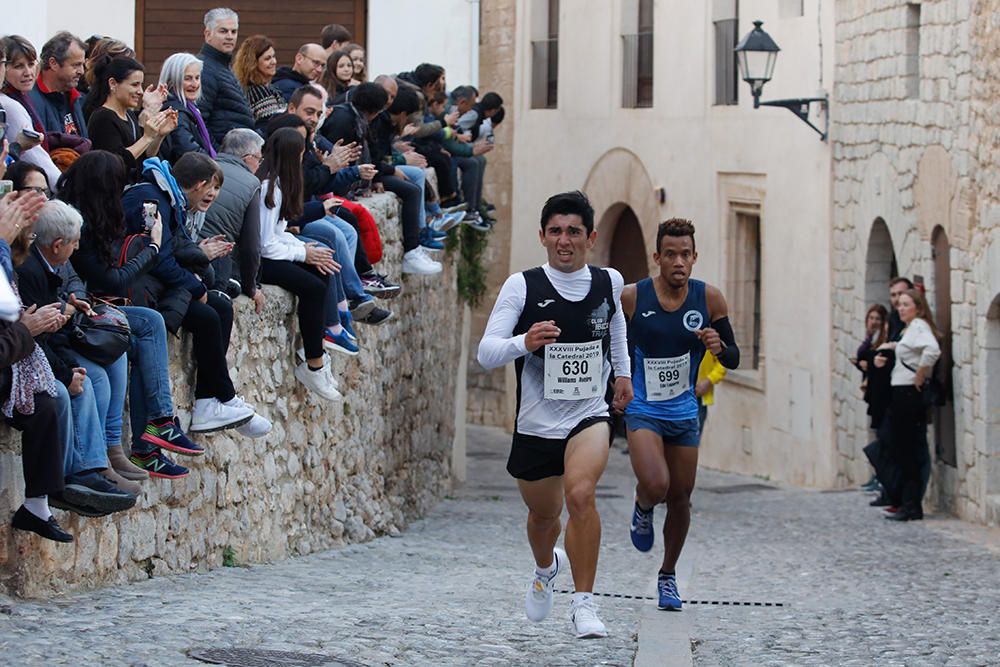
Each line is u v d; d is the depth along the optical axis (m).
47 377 12.77
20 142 15.09
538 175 51.78
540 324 12.55
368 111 24.84
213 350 16.61
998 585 19.34
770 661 12.88
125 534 15.20
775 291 39.75
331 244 21.77
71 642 11.34
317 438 22.22
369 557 21.45
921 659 13.16
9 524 12.99
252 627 12.70
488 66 54.25
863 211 34.19
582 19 49.50
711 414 44.25
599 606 16.38
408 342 29.23
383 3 33.84
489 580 18.78
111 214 14.59
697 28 43.59
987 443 27.05
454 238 33.28
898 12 31.77
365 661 11.62
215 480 17.75
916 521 28.02
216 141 20.44
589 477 12.66
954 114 28.55
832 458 36.31
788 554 23.39
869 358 28.64
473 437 50.50
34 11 25.72
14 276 12.78
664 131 45.41
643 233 46.72
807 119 35.91
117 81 16.48
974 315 27.62
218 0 32.97
